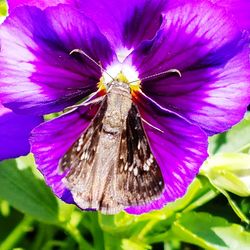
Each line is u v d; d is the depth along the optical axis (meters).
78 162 0.09
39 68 0.09
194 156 0.09
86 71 0.10
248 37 0.09
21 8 0.09
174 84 0.10
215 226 0.12
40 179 0.12
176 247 0.14
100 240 0.13
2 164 0.12
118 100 0.10
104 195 0.10
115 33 0.10
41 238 0.14
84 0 0.10
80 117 0.09
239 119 0.10
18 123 0.10
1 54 0.09
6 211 0.14
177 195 0.10
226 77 0.10
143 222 0.12
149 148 0.10
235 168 0.11
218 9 0.09
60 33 0.09
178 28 0.09
